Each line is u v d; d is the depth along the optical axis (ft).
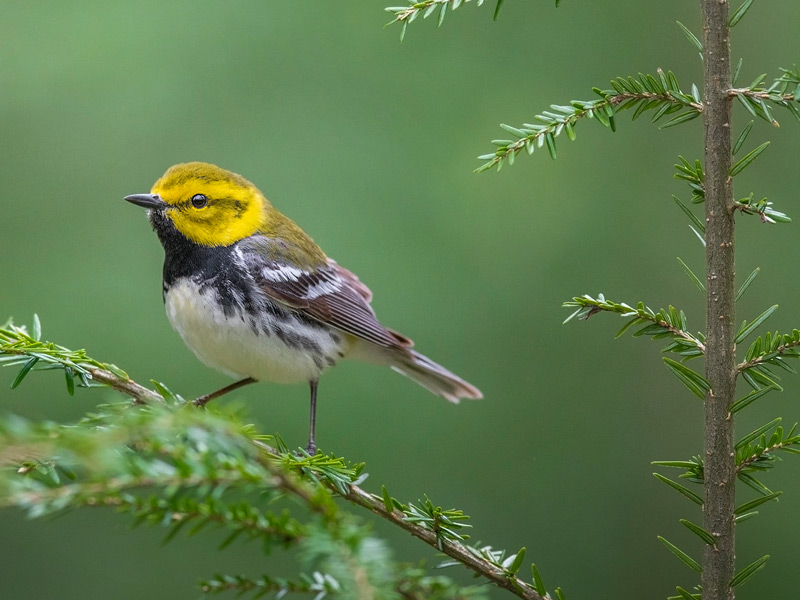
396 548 36.32
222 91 40.57
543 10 41.39
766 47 41.88
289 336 30.42
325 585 13.96
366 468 37.22
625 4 41.34
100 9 40.63
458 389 33.81
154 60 40.22
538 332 39.01
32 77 40.06
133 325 38.11
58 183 39.45
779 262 39.93
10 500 10.89
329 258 35.53
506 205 39.88
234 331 29.66
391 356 33.83
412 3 18.08
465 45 40.96
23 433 10.16
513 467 38.27
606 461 38.68
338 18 40.98
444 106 40.29
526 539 37.76
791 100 15.40
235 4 40.98
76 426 12.76
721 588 15.76
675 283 39.75
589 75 40.52
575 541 38.04
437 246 39.09
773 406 38.09
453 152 39.73
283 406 37.63
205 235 29.84
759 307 39.60
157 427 11.05
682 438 39.22
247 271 29.76
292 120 39.93
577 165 40.93
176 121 39.91
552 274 39.42
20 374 18.57
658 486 38.83
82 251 38.99
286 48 40.52
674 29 41.06
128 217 39.50
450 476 37.58
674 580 38.32
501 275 39.37
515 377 38.99
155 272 39.04
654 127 41.45
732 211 15.87
